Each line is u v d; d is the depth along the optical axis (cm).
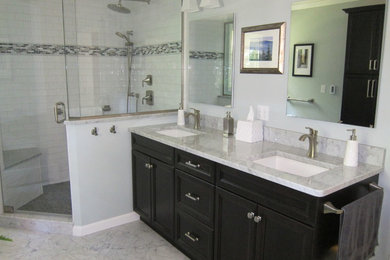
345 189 159
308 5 203
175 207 244
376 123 178
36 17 357
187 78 311
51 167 377
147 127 291
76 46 346
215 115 286
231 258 201
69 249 255
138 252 251
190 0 278
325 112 201
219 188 201
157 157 257
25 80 353
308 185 151
